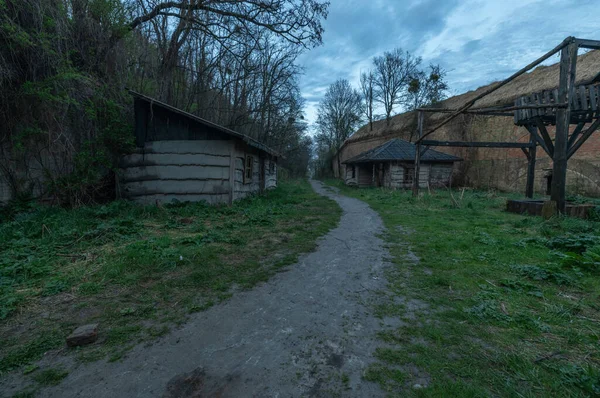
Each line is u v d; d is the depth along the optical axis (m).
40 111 7.45
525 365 2.01
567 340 2.33
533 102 9.38
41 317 2.81
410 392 1.81
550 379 1.88
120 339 2.46
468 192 18.20
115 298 3.21
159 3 10.12
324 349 2.31
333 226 7.46
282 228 7.01
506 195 16.52
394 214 9.48
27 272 3.83
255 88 18.25
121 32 8.94
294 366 2.11
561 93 7.43
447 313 2.82
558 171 7.63
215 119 15.40
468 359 2.12
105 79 9.06
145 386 1.92
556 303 2.97
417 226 7.27
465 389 1.80
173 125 9.75
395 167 21.16
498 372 1.97
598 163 14.36
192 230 6.41
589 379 1.81
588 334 2.40
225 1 10.26
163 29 11.26
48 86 7.07
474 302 3.06
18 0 6.49
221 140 9.80
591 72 16.08
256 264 4.36
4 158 7.36
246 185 11.84
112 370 2.08
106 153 9.12
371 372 2.02
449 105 29.98
